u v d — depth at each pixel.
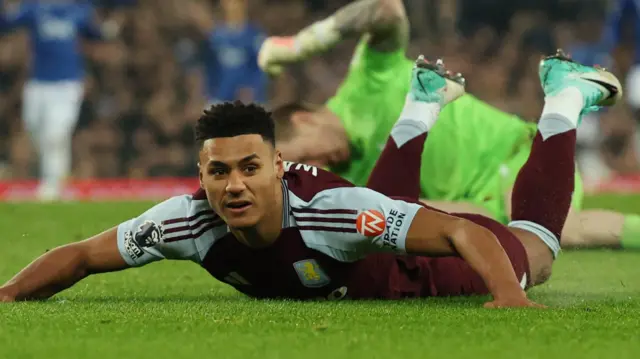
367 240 5.33
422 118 6.64
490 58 23.19
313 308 5.20
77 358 3.91
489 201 8.49
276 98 21.97
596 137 22.45
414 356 3.89
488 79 22.59
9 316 4.87
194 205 5.52
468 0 23.34
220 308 5.21
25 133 22.12
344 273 5.61
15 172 21.98
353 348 4.04
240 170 5.17
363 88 8.30
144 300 5.74
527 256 6.09
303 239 5.43
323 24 8.70
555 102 6.38
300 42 8.91
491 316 4.80
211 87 20.44
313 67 22.42
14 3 19.17
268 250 5.46
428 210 5.36
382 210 5.32
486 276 5.20
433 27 22.98
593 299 5.82
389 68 8.27
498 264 5.20
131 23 22.38
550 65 6.50
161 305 5.38
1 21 17.48
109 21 19.72
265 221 5.31
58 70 17.47
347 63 22.75
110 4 21.58
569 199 6.30
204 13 22.64
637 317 4.82
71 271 5.59
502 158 8.52
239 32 20.25
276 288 5.70
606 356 3.90
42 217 12.86
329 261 5.50
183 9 22.50
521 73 23.19
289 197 5.42
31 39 17.53
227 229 5.49
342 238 5.37
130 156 22.14
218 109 5.18
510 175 8.45
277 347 4.07
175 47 22.61
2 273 7.67
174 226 5.55
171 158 22.05
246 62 20.28
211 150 5.17
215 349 4.04
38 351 4.03
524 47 23.28
